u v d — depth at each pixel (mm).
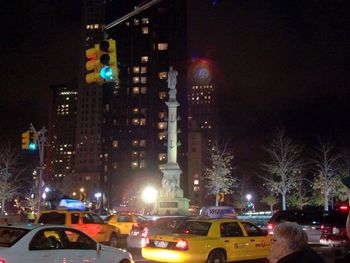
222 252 14648
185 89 135500
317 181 56469
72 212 20672
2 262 9680
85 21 181250
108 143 130500
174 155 59750
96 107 183500
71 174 173125
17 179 78125
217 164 63562
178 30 136375
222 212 33344
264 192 95812
